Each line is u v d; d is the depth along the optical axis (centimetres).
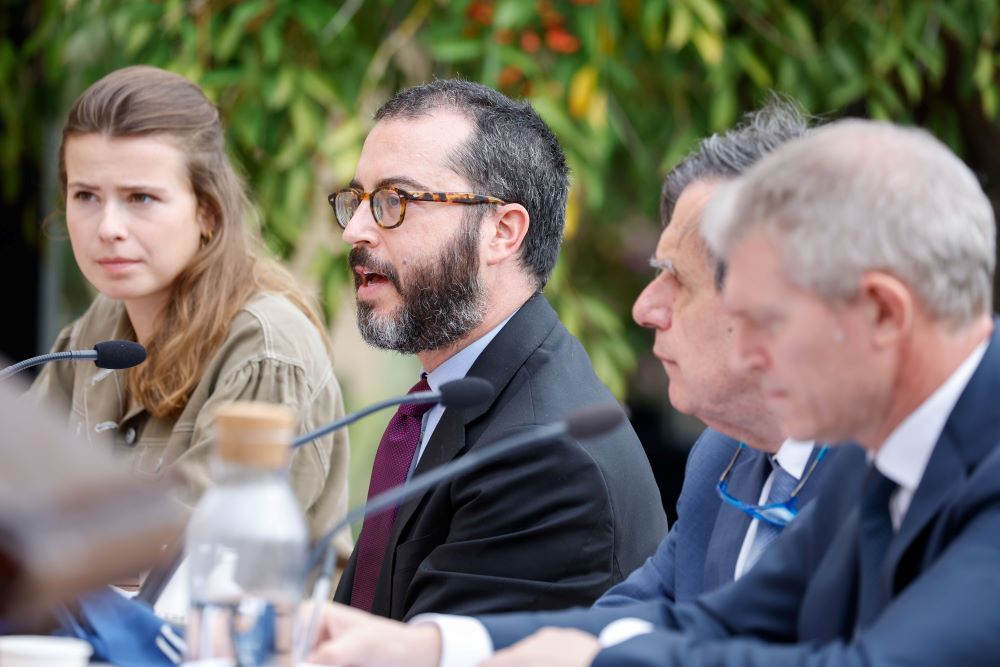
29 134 1564
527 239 809
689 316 645
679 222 649
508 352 780
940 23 1405
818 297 457
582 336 1443
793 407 477
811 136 483
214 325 912
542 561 725
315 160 1355
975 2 1361
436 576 725
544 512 732
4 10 1544
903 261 453
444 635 554
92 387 948
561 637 520
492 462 742
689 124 1412
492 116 807
